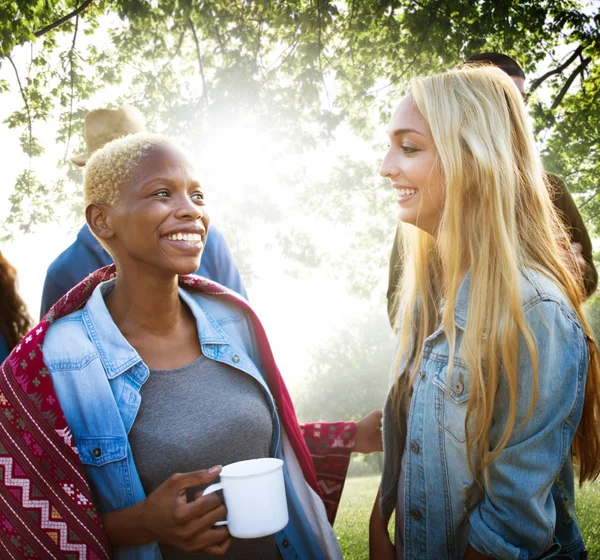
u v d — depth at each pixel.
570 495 1.66
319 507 1.84
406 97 1.62
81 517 1.39
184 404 1.56
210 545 1.40
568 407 1.46
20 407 1.42
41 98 11.43
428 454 1.64
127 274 1.57
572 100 11.91
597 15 10.23
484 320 1.51
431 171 1.57
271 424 1.73
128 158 1.48
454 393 1.58
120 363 1.52
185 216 1.47
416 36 9.62
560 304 1.48
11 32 8.40
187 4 8.79
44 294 2.28
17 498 1.39
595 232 13.49
